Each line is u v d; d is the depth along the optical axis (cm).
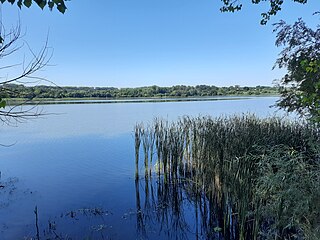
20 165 750
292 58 484
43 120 2042
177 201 495
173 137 609
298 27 484
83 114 2220
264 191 302
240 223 333
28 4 153
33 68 228
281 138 475
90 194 530
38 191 547
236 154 409
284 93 512
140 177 640
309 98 273
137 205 477
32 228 389
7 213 439
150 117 1667
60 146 1028
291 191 261
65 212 446
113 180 619
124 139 1170
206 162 501
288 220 270
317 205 249
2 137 1251
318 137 411
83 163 768
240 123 610
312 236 230
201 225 403
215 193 450
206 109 1855
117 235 373
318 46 456
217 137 506
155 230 387
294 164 293
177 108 2205
